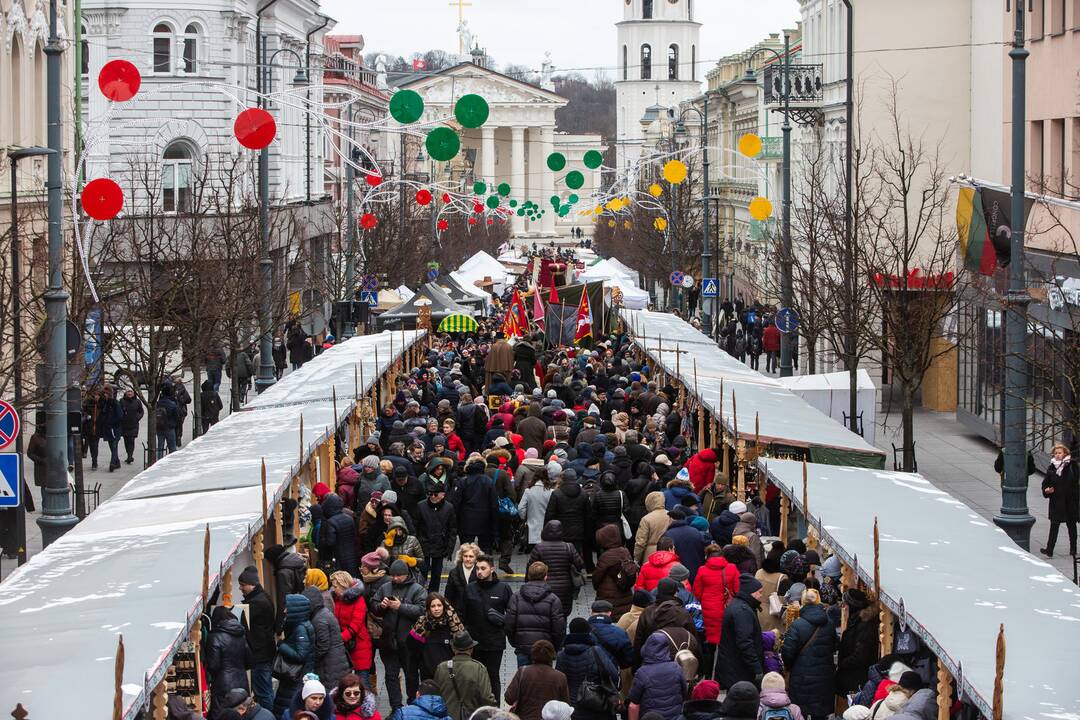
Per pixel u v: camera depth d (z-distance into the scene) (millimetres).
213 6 59156
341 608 15586
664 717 13500
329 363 31109
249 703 12305
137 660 10703
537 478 21719
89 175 51906
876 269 29141
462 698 13844
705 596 16203
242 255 34906
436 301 47469
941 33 44781
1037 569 13484
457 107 23078
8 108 35469
